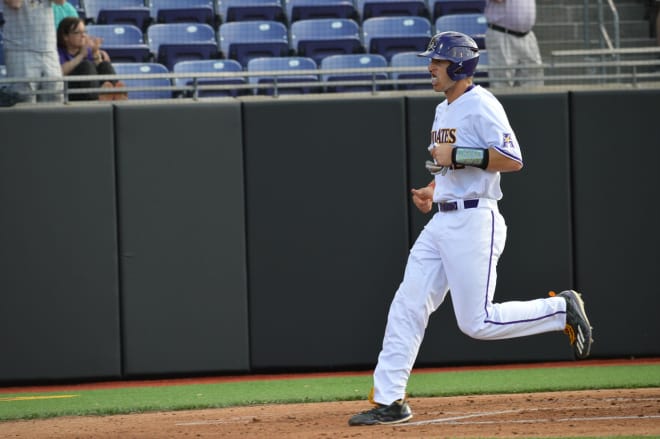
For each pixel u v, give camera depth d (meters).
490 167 17.36
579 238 30.48
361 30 44.03
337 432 18.05
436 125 18.39
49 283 29.30
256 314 29.95
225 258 29.84
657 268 30.64
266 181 29.94
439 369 30.17
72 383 29.64
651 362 30.34
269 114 29.94
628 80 36.44
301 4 45.28
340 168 30.03
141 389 27.58
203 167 29.77
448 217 17.83
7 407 24.27
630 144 30.59
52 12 31.27
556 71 37.06
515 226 30.31
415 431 17.88
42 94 30.55
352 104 30.05
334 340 30.09
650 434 17.33
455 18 42.47
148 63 37.88
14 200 29.19
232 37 42.31
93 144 29.42
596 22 42.62
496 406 21.66
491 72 34.78
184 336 29.67
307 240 30.05
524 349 30.58
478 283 17.70
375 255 30.11
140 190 29.55
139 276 29.52
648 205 30.64
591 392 23.94
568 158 30.45
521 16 34.12
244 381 28.84
